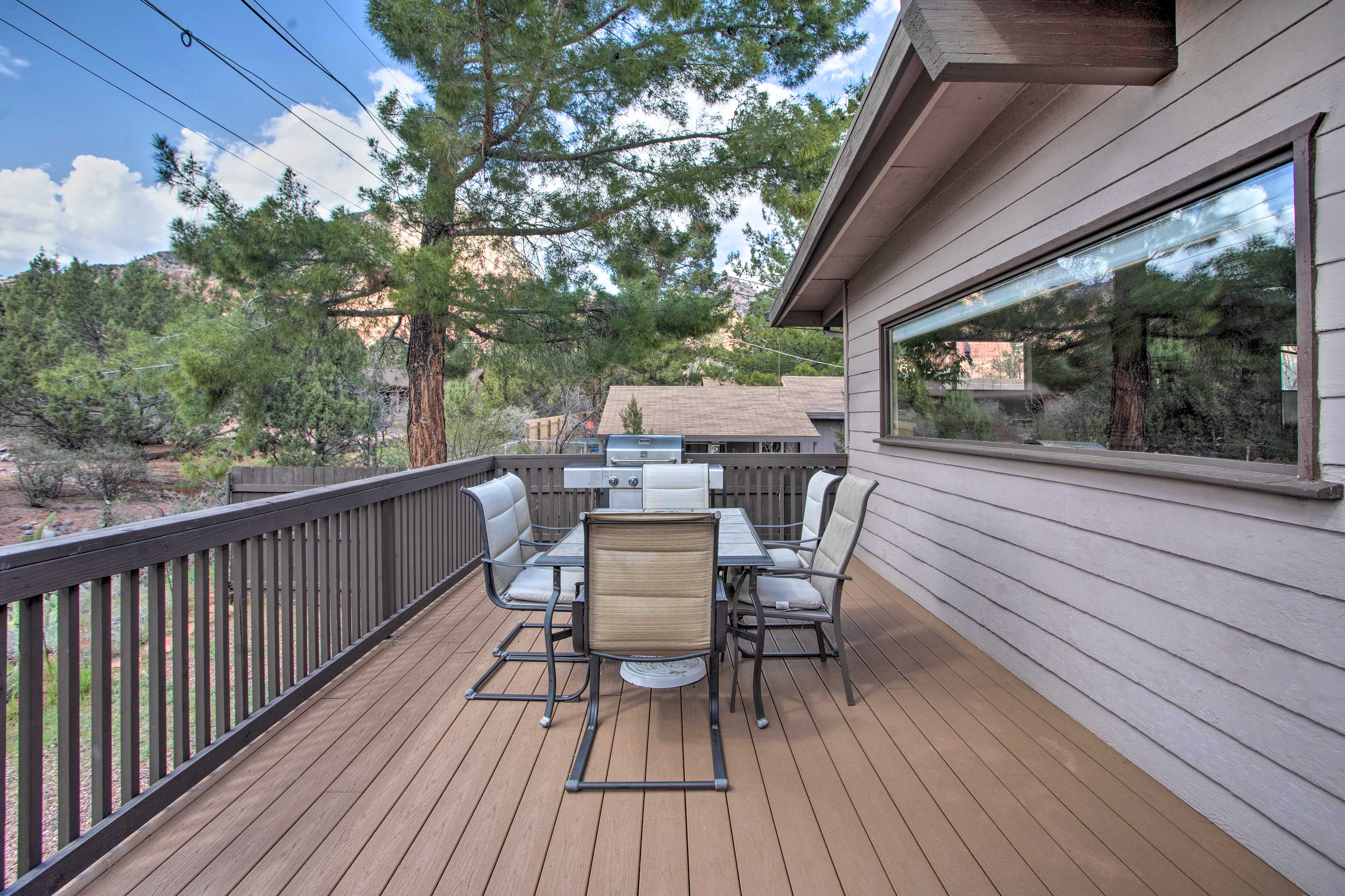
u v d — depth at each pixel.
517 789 1.89
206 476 10.98
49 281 15.12
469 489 2.60
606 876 1.52
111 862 1.56
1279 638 1.55
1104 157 2.15
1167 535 1.91
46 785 3.20
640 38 6.62
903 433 4.18
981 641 3.05
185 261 6.00
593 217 6.72
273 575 2.34
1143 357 2.01
